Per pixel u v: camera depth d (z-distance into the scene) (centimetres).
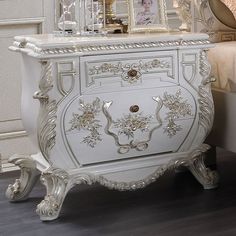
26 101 380
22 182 391
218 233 346
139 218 365
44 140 361
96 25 398
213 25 437
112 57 367
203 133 395
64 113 362
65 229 354
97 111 367
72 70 360
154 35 382
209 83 392
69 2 398
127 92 372
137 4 403
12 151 470
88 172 372
